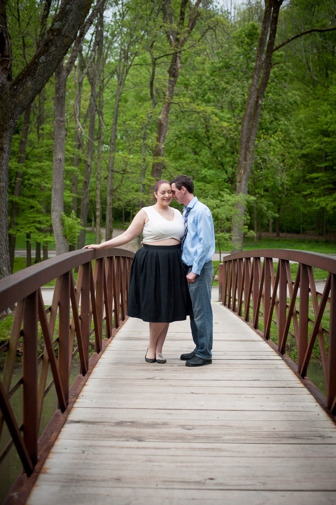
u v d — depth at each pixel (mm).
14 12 14695
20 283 2270
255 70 19891
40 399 2842
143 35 17312
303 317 4152
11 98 8625
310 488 2408
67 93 21984
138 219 4312
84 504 2266
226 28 18938
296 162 26906
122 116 24719
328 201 27969
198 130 23391
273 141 23078
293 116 25531
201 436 2980
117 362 4707
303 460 2688
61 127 12953
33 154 19656
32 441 2600
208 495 2346
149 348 4691
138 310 4348
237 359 4820
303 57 30484
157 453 2758
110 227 19281
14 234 19359
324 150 28938
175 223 4305
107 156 20766
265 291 5930
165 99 18734
